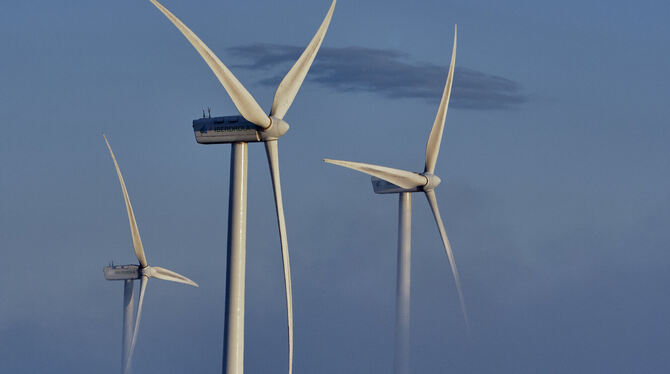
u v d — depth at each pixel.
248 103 83.88
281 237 90.50
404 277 131.50
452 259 126.31
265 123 86.00
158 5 80.31
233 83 82.50
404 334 131.75
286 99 88.94
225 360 88.62
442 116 120.44
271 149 88.62
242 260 88.38
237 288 88.25
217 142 87.94
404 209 127.50
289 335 90.00
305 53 88.62
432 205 121.88
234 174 88.00
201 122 87.94
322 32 88.62
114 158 142.62
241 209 88.12
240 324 88.56
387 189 126.56
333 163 110.12
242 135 87.06
